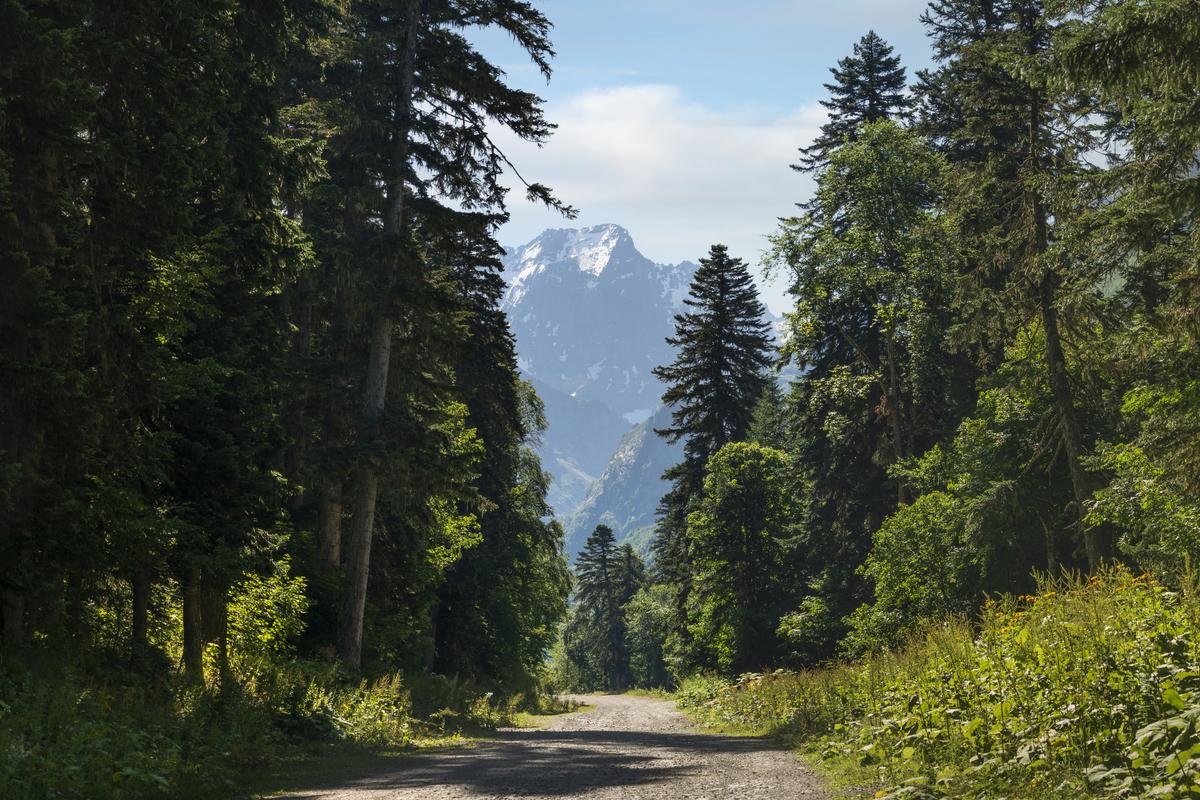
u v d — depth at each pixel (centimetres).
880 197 4141
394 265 2425
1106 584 1184
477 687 4453
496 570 4781
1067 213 2586
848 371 4359
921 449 4481
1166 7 1474
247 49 2095
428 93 2534
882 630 3409
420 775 1244
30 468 1349
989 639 1221
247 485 1744
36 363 1269
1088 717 820
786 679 2570
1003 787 803
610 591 12712
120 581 1745
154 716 1324
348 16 2672
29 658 1347
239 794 1063
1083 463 2806
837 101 5066
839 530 4809
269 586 2198
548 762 1425
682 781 1098
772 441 6525
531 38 2469
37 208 1373
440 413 2808
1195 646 841
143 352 1502
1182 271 2112
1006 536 3228
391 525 3033
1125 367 2636
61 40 1263
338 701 1911
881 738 1201
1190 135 1862
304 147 2131
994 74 3030
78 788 932
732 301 5522
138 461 1523
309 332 2853
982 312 3191
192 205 1759
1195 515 2292
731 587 5184
